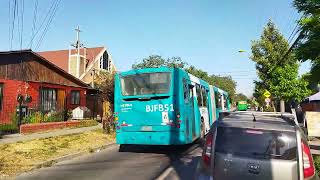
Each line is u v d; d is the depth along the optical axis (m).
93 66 53.19
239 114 6.68
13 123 19.83
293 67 39.22
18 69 27.11
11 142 15.41
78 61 49.84
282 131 5.87
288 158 5.71
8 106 24.53
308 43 11.75
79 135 19.42
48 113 23.08
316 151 12.67
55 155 13.75
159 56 38.00
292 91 38.28
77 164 12.40
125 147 16.75
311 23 11.78
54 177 10.11
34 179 9.92
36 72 28.52
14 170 10.98
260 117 6.39
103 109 31.86
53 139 17.36
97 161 12.91
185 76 14.14
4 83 24.55
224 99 27.92
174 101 13.56
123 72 14.22
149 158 13.27
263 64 41.75
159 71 13.80
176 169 10.90
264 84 44.62
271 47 41.16
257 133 5.94
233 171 5.84
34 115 21.08
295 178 5.62
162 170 10.77
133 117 13.93
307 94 38.09
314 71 12.13
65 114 24.50
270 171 5.70
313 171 5.70
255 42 42.34
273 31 41.88
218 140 6.07
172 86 13.64
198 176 6.12
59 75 30.86
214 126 6.30
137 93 13.91
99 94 31.62
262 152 5.82
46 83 28.83
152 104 13.74
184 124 13.62
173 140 13.50
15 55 27.05
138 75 14.02
